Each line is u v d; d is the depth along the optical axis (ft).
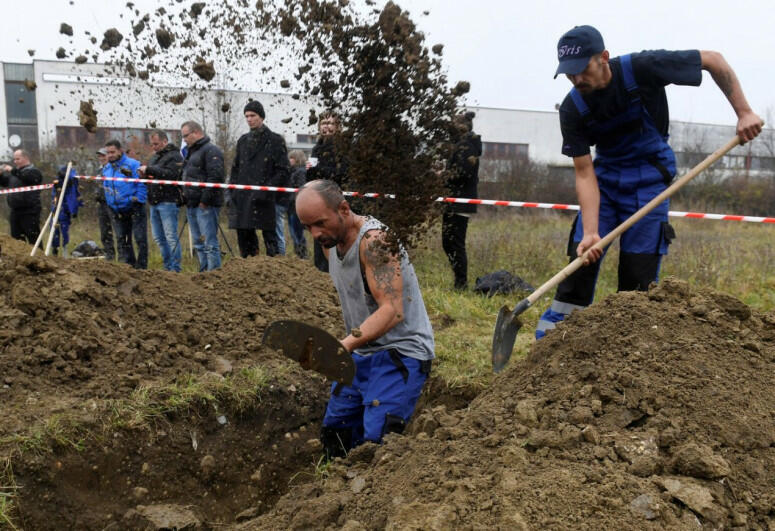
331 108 9.91
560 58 11.25
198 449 11.74
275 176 23.43
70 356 12.46
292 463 12.46
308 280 18.83
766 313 10.75
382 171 9.89
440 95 9.72
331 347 8.92
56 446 10.28
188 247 35.32
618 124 11.78
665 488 7.10
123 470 10.83
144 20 10.80
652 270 12.21
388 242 9.99
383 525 7.04
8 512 9.31
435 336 17.53
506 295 22.65
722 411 8.30
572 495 6.88
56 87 11.22
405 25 9.49
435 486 7.30
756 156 74.38
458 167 10.32
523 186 65.92
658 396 8.56
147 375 12.74
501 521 6.50
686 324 9.98
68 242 33.91
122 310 14.60
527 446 7.99
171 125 29.68
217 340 14.75
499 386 10.08
